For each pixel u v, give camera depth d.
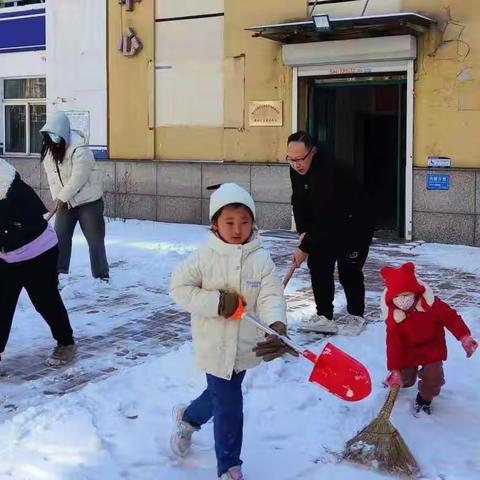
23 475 3.45
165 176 13.15
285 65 11.73
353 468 3.55
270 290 3.28
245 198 3.26
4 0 15.59
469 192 10.58
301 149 5.39
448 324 4.08
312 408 4.30
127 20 13.31
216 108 12.58
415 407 4.26
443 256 9.77
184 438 3.61
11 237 4.82
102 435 3.91
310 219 5.70
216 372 3.26
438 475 3.49
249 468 3.55
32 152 15.55
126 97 13.51
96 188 7.71
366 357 5.26
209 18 12.48
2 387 4.77
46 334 6.02
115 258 9.40
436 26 10.59
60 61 14.22
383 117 14.03
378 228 12.44
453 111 10.61
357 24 10.30
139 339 5.89
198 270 3.28
